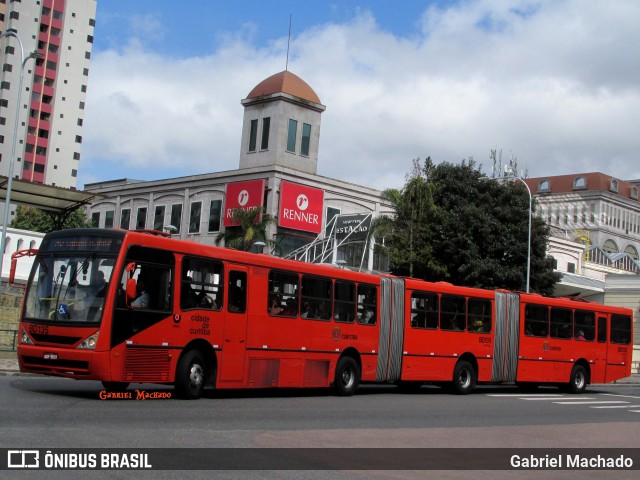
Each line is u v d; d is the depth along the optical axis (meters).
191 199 58.62
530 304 28.88
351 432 13.83
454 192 45.94
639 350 51.72
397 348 23.73
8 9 107.00
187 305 17.23
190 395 17.33
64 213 39.72
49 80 109.81
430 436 14.16
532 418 19.28
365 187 58.00
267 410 16.45
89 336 15.49
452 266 44.16
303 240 54.25
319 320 21.02
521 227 45.56
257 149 57.28
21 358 16.28
